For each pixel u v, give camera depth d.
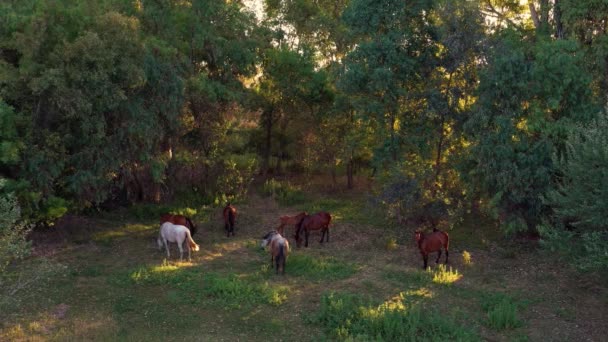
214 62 25.91
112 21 17.88
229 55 25.91
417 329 12.69
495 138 18.83
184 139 26.64
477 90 19.83
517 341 12.39
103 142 19.02
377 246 20.16
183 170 26.41
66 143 18.23
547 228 16.41
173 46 23.41
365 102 22.17
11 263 16.86
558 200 14.32
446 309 14.16
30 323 12.72
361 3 20.92
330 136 30.41
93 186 19.58
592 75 20.47
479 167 19.44
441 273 16.66
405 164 21.45
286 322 13.27
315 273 16.83
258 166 31.06
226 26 25.88
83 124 17.66
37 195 16.72
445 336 12.32
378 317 12.82
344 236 21.50
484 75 19.27
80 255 18.27
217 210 25.14
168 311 13.82
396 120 23.83
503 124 18.55
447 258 18.09
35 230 19.78
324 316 13.30
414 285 15.94
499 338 12.60
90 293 14.88
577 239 14.41
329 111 28.89
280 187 29.78
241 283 15.37
